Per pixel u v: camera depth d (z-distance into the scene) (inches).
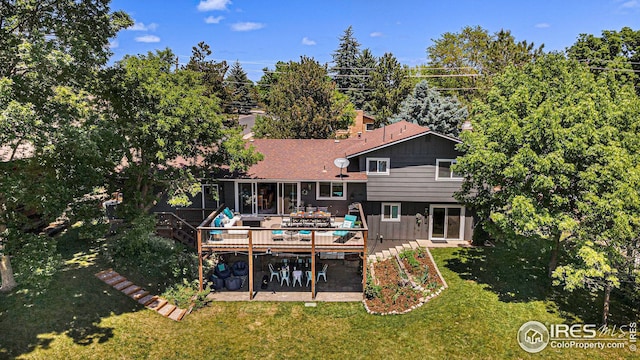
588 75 776.9
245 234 810.8
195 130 756.0
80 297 660.1
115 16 642.8
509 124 694.5
